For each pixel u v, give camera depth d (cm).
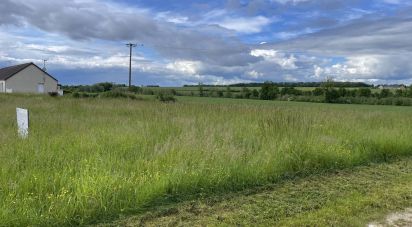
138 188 538
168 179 577
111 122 1127
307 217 500
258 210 526
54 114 1416
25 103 2062
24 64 6681
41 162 622
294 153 763
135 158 677
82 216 470
